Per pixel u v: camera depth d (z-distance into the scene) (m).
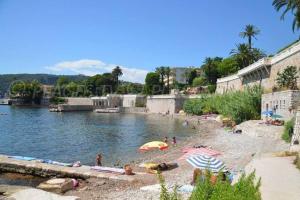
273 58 68.44
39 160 33.31
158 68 175.00
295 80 54.69
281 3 61.47
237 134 55.25
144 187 23.97
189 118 106.69
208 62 146.12
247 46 108.69
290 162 24.81
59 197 19.31
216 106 99.50
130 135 67.31
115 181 26.55
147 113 143.50
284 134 39.59
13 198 18.19
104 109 157.62
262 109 63.41
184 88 166.50
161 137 63.19
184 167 31.25
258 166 23.31
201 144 46.72
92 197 22.34
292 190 16.97
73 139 61.19
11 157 34.47
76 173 28.44
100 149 49.03
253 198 9.54
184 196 20.45
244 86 88.50
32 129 79.94
